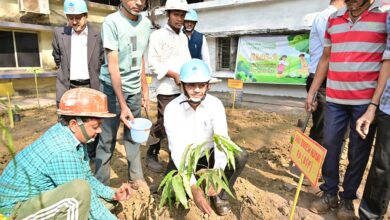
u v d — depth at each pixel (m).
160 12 8.91
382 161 1.94
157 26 8.56
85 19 3.12
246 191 2.69
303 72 7.03
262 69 7.69
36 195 1.63
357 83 2.08
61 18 8.34
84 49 3.24
